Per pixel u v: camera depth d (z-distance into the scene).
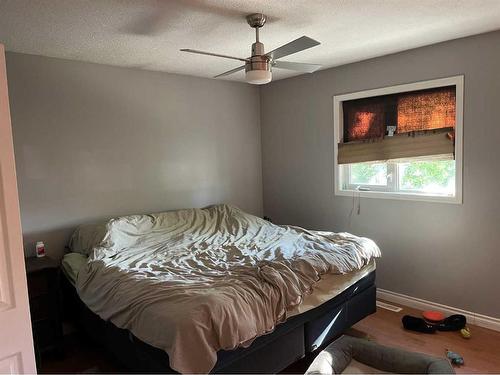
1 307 1.41
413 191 3.42
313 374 1.97
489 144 2.86
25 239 3.04
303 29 2.60
